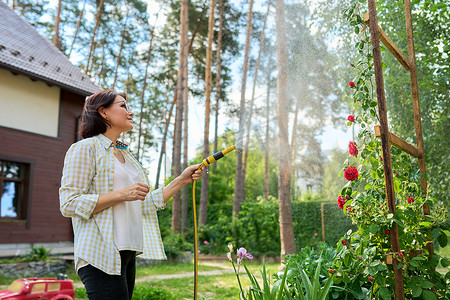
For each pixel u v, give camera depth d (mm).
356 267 2340
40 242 10219
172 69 26453
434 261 2400
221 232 14766
